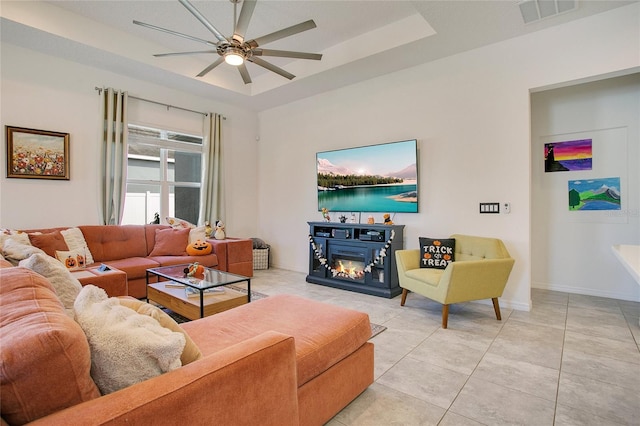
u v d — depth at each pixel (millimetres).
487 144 3703
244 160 6105
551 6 2957
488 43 3639
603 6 2967
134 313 1044
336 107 5086
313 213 5426
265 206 6191
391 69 4344
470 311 3461
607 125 3961
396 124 4418
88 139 4230
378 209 4520
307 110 5484
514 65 3525
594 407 1815
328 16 3576
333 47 4262
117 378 908
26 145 3762
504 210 3594
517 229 3523
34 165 3814
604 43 3053
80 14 3600
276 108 5980
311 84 4895
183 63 4543
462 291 2994
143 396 827
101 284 3023
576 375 2150
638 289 3809
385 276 4051
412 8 3441
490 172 3684
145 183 4961
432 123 4102
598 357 2393
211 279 3021
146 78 4645
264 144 6215
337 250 4586
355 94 4855
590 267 4102
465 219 3857
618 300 3828
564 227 4254
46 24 3396
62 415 729
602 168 4012
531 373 2182
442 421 1709
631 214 3861
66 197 4078
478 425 1678
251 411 1084
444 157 4012
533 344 2629
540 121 4383
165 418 835
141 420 788
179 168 5375
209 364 1006
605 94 3977
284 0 3283
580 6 2965
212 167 5500
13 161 3684
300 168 5602
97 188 4238
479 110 3754
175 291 3139
